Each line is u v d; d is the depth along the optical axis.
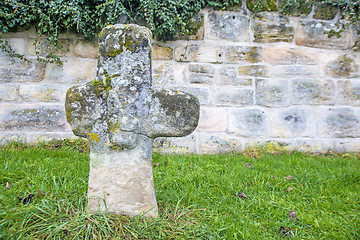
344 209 2.42
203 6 4.00
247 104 4.09
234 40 4.09
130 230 1.87
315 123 4.18
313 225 2.20
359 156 4.11
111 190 2.05
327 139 4.19
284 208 2.38
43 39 3.83
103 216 1.96
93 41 3.91
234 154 3.93
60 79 3.87
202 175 2.89
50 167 2.78
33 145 3.77
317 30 4.16
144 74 2.02
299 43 4.15
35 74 3.82
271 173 3.13
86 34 3.75
